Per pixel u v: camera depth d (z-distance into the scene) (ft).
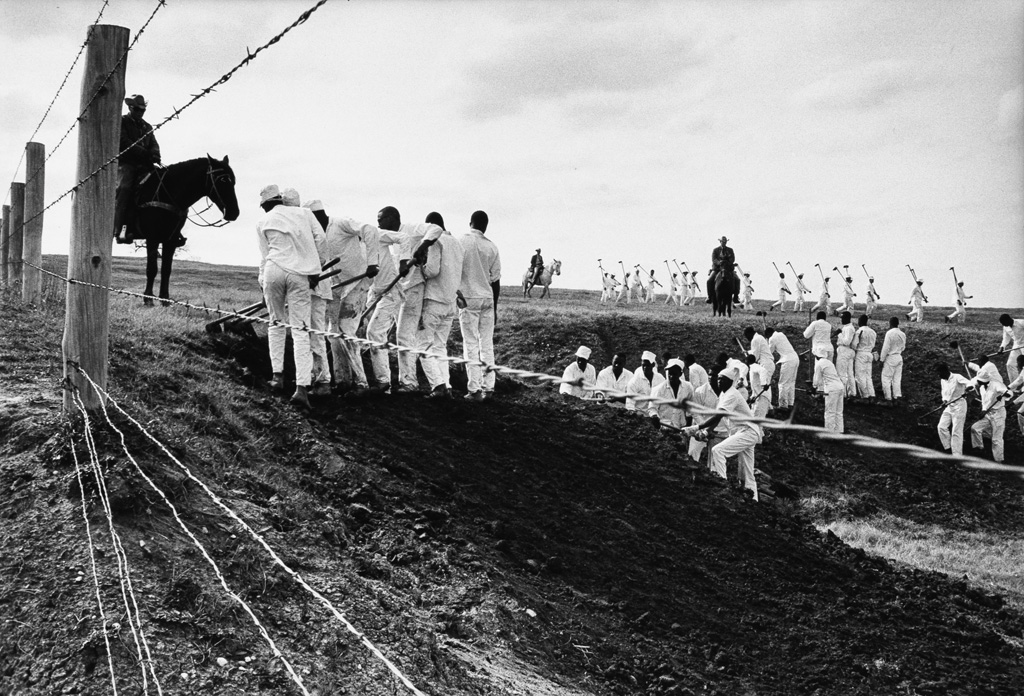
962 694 33.55
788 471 73.31
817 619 36.04
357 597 23.24
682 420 55.26
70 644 18.15
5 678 17.69
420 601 26.16
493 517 34.55
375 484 33.12
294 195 37.86
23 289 44.06
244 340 43.32
